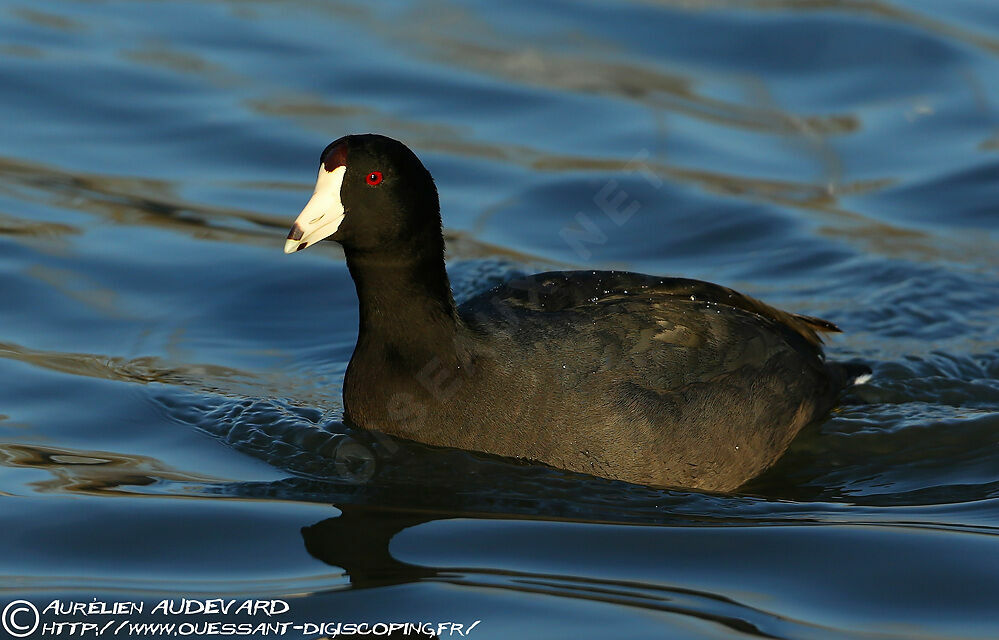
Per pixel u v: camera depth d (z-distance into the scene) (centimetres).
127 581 901
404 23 2108
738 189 1706
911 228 1631
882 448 1172
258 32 2064
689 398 1088
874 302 1459
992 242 1596
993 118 1858
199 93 1884
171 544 951
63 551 938
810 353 1209
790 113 1883
